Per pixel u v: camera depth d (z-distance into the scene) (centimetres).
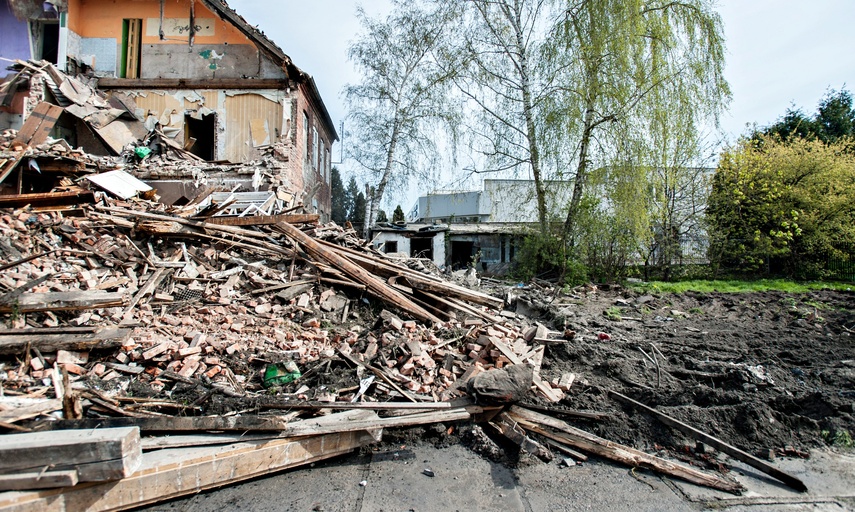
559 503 309
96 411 342
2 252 505
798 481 326
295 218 727
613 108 1429
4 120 1134
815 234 1708
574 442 381
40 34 1352
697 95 1450
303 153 1450
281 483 327
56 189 739
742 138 1906
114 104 1274
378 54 1753
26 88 1125
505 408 423
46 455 258
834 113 2447
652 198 1497
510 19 1645
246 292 589
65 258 546
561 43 1499
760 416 408
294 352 462
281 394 401
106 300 451
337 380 432
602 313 1016
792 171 1719
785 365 582
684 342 707
